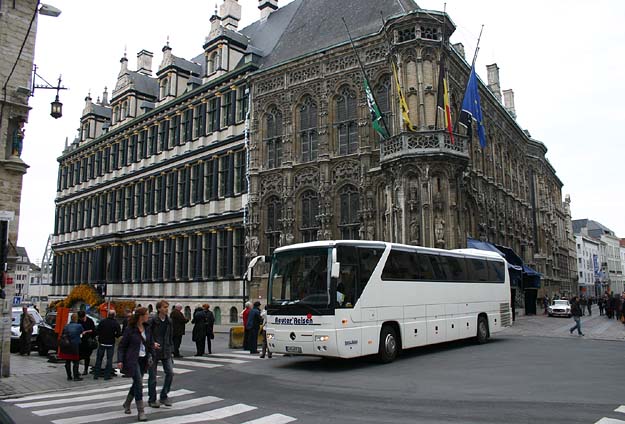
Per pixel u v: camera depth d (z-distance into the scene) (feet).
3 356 51.52
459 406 33.01
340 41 110.11
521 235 152.56
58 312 64.34
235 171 125.39
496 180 133.80
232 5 154.71
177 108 146.72
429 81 92.48
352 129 104.68
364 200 99.04
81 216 189.16
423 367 50.60
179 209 142.31
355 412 32.27
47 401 38.88
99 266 170.09
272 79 118.32
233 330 76.02
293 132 112.47
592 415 29.94
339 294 50.55
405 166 88.89
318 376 47.29
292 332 51.26
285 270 54.24
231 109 128.26
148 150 157.69
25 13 59.62
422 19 92.94
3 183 56.29
